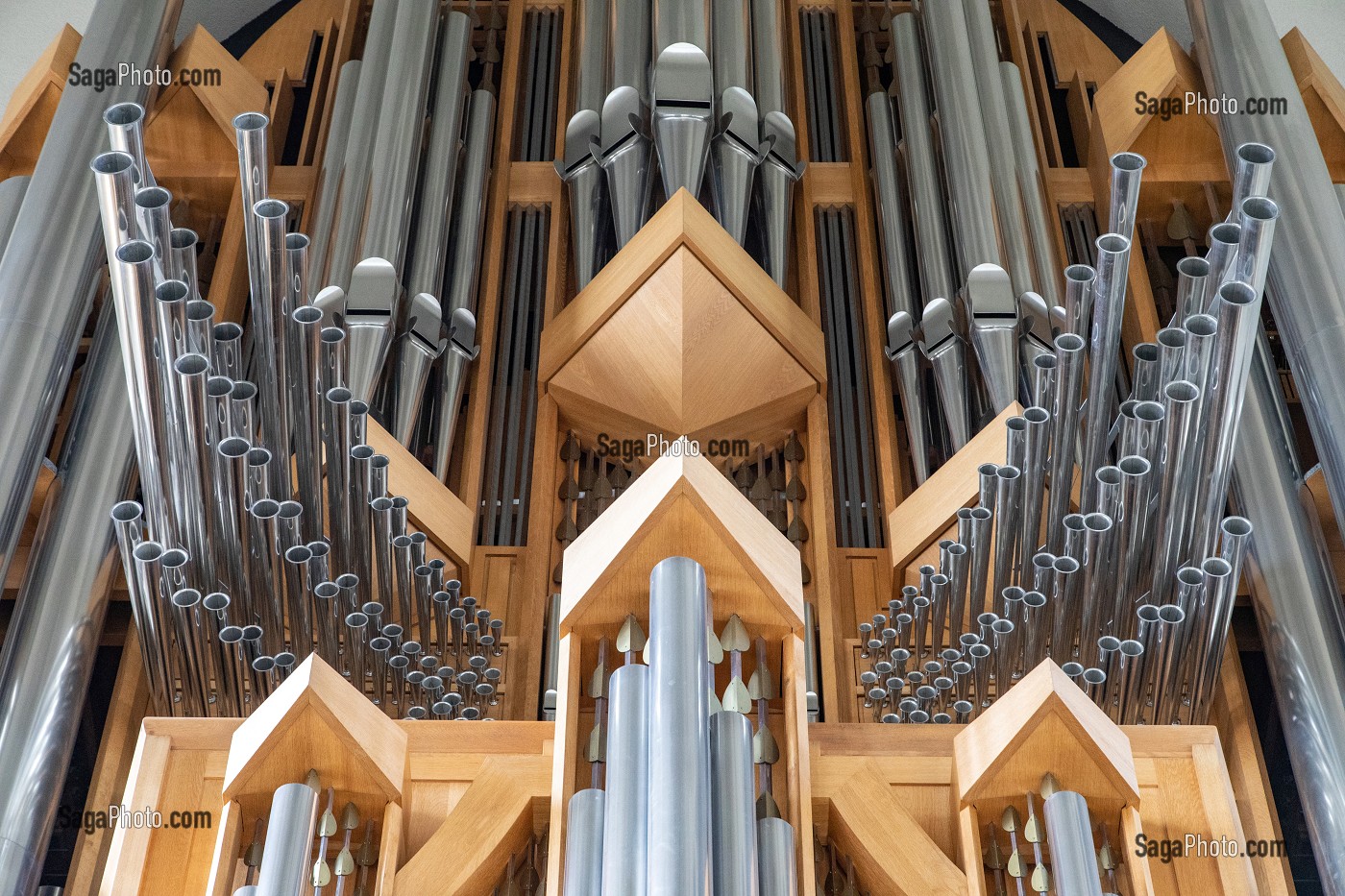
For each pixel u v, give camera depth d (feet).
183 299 14.06
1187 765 15.29
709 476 13.87
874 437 22.89
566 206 25.49
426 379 22.27
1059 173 26.50
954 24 27.09
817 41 29.27
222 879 13.06
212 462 15.83
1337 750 17.80
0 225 22.59
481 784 14.28
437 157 25.35
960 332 22.84
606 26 27.20
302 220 25.49
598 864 12.20
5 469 18.95
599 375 22.07
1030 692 13.80
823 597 20.35
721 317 21.44
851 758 14.69
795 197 26.00
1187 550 17.03
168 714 17.63
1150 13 30.40
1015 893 13.69
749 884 11.88
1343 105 24.73
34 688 18.17
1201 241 25.44
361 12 29.68
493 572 20.94
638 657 13.79
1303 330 20.44
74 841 19.53
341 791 13.71
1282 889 17.66
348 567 17.88
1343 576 21.98
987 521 17.28
